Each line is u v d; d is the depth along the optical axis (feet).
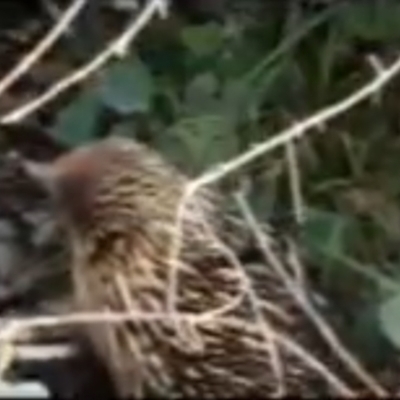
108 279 21.71
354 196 26.03
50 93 21.36
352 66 27.73
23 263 25.07
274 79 27.32
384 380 23.17
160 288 21.53
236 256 21.98
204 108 26.81
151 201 22.03
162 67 27.78
